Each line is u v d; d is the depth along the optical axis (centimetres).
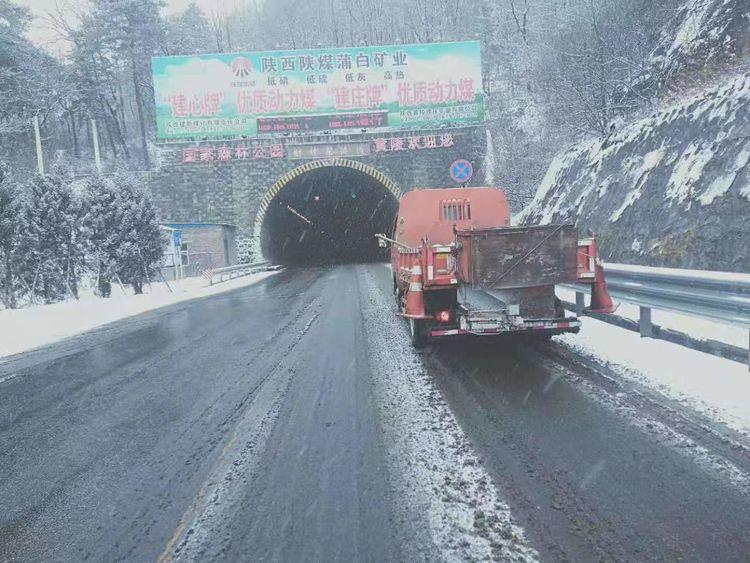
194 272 3266
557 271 646
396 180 3612
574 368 635
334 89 3388
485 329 668
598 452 402
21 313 1595
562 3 2859
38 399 660
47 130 5469
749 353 543
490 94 3872
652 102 1720
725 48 1514
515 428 457
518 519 316
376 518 326
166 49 5759
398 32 5741
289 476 392
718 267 943
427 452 418
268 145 3600
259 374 700
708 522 305
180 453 451
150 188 3612
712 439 412
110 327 1257
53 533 336
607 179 1522
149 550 309
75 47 5400
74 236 2052
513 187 2706
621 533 298
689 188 1111
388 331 960
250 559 292
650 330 726
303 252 5625
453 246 700
